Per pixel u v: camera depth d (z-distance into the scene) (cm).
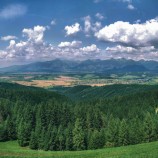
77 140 13050
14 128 15288
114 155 10312
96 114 16488
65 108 17050
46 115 16325
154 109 19450
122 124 13350
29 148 13325
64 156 10625
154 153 9738
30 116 16125
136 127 13875
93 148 13000
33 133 13312
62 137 13088
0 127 14962
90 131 13912
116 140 13150
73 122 16575
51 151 12212
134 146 11981
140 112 18475
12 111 17925
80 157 10388
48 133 13038
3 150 11906
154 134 13625
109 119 16238
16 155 11062
